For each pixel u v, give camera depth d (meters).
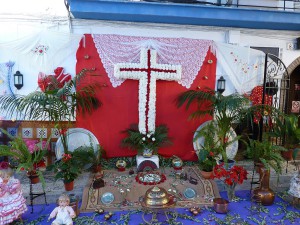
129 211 3.56
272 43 5.32
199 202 3.79
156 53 4.75
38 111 3.99
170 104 5.02
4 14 4.54
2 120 4.68
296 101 6.91
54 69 4.71
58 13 4.68
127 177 4.27
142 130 4.71
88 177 4.32
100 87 4.79
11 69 4.63
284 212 3.62
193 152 5.16
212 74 5.09
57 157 4.52
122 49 4.77
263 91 4.83
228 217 3.45
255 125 5.13
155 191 3.16
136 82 4.88
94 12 4.19
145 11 4.27
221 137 4.60
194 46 4.96
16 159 3.75
